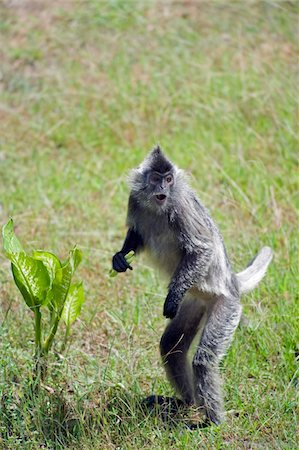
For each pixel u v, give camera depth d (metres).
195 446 8.14
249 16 20.44
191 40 19.80
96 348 10.20
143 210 9.23
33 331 10.27
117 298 11.28
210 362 8.76
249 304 10.67
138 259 12.16
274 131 15.77
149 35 20.14
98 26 20.70
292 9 20.52
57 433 8.38
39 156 16.38
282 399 8.91
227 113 16.52
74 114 17.64
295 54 18.83
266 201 13.45
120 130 17.02
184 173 9.20
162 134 16.67
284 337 10.05
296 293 10.77
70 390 9.08
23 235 12.97
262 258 10.03
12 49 20.09
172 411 8.95
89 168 15.69
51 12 21.47
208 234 9.05
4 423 8.52
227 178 13.70
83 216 13.85
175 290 8.77
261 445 8.29
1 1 22.03
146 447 8.17
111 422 8.51
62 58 19.67
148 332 10.32
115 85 18.41
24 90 18.75
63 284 8.55
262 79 17.50
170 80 18.22
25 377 9.07
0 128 17.44
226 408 9.02
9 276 11.74
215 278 9.11
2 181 15.48
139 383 9.41
